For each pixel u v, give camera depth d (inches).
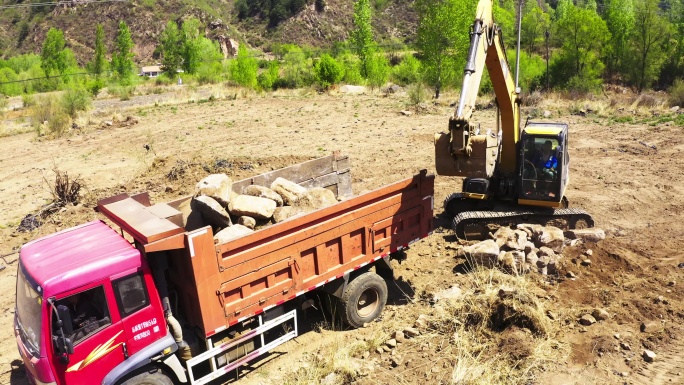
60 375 234.4
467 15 1200.2
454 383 273.3
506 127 450.9
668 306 329.4
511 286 339.0
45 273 235.6
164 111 1153.4
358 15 2004.2
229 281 273.0
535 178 439.5
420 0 1250.0
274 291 294.7
